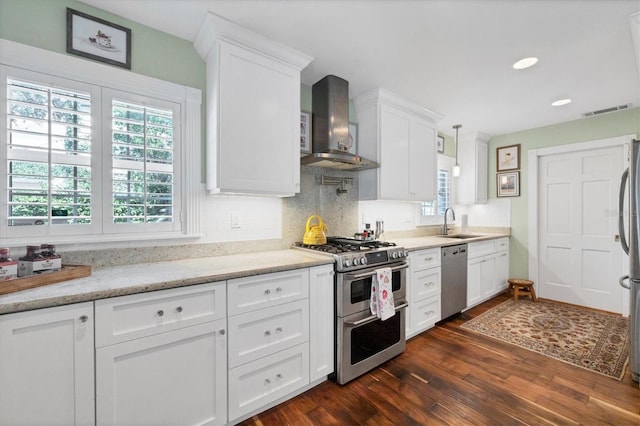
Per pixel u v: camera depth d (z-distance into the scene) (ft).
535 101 9.53
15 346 3.33
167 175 6.14
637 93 8.86
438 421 5.19
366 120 9.29
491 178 13.92
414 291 8.51
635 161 6.34
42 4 4.90
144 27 5.86
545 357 7.42
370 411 5.47
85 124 5.19
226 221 6.88
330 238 8.58
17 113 4.66
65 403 3.61
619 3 4.99
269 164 6.44
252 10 5.33
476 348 7.95
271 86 6.46
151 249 5.86
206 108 6.49
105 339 3.85
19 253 4.66
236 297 5.02
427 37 6.14
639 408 5.46
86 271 4.62
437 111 10.46
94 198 5.30
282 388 5.62
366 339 6.76
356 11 5.34
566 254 11.85
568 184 11.80
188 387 4.53
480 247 11.31
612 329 9.14
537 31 5.86
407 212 11.68
